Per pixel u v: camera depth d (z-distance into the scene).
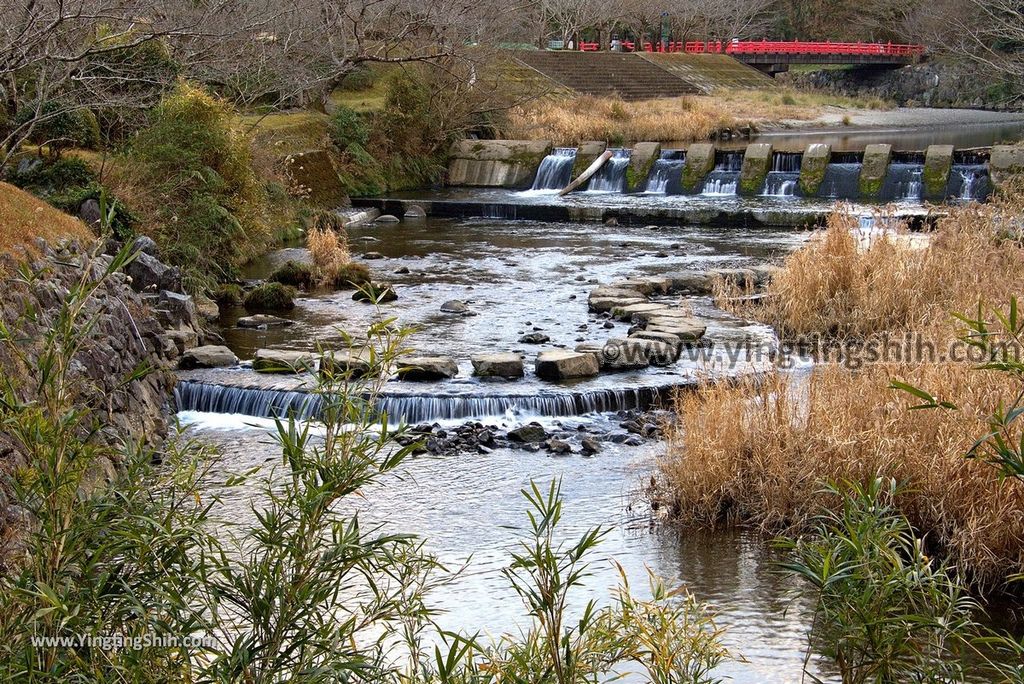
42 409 4.46
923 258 13.61
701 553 7.60
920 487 7.31
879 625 4.57
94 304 9.70
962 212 14.89
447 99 32.06
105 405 8.90
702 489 8.20
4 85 15.95
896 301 13.12
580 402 10.91
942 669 4.84
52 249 9.77
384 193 29.53
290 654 4.06
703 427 8.70
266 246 20.95
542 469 9.35
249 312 15.30
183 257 15.94
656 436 10.16
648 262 19.02
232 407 11.05
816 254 14.39
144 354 10.78
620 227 24.08
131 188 15.69
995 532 6.93
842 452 7.70
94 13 12.70
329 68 26.50
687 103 41.88
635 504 8.55
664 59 52.56
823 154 27.45
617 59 49.75
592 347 12.49
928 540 7.36
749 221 23.52
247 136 20.94
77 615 3.70
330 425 3.99
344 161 28.78
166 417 10.68
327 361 4.45
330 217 23.42
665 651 4.66
